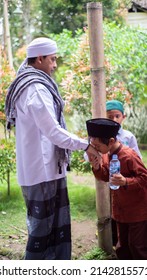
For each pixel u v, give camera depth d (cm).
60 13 1058
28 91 256
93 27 296
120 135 336
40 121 253
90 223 427
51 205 273
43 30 1095
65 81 483
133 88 585
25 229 414
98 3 294
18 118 267
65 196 285
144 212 288
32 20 1104
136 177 278
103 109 307
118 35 605
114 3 937
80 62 470
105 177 292
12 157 483
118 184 273
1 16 941
